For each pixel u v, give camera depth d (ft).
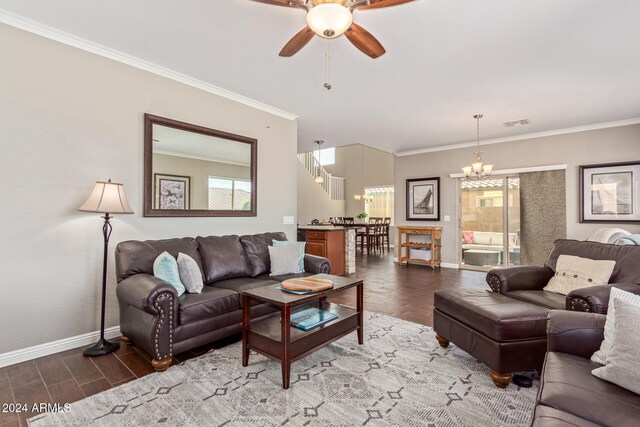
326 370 7.29
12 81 7.70
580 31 8.13
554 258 9.71
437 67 10.17
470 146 20.54
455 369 7.34
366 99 13.06
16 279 7.73
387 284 16.12
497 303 7.36
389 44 8.77
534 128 17.20
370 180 37.55
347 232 18.79
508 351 6.46
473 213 20.66
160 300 7.16
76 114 8.67
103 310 8.35
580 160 16.72
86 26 8.07
